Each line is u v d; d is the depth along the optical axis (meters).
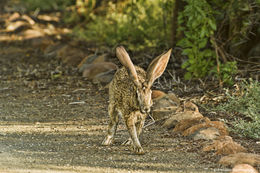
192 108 11.30
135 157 8.46
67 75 17.16
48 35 23.89
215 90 13.20
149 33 20.03
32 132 10.43
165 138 9.77
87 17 25.44
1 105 13.30
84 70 17.02
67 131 10.54
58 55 20.08
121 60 8.33
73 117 11.90
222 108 11.51
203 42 14.01
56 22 27.03
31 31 24.31
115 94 8.95
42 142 9.57
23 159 8.30
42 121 11.53
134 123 8.75
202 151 8.70
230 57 14.98
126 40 20.08
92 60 17.98
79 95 14.34
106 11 24.69
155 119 11.34
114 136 10.04
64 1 29.22
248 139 9.42
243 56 14.87
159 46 17.77
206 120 10.18
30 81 16.45
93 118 11.74
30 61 19.84
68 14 27.58
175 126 10.38
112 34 21.64
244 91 12.26
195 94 13.12
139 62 16.58
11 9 30.19
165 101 11.59
